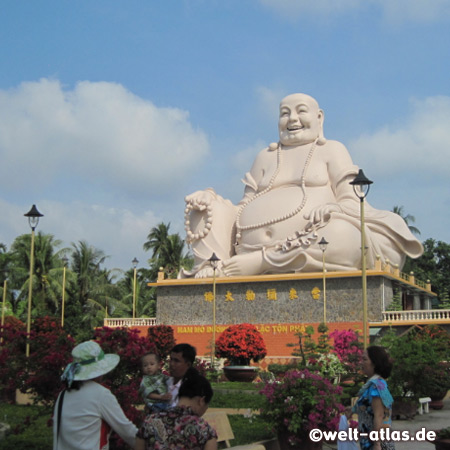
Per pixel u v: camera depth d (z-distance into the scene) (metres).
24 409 15.85
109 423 6.52
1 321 29.83
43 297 42.09
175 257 52.78
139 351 10.23
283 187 34.25
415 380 17.59
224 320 32.25
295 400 11.20
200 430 5.84
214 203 34.59
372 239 30.61
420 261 52.09
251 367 24.45
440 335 23.36
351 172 33.19
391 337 19.73
